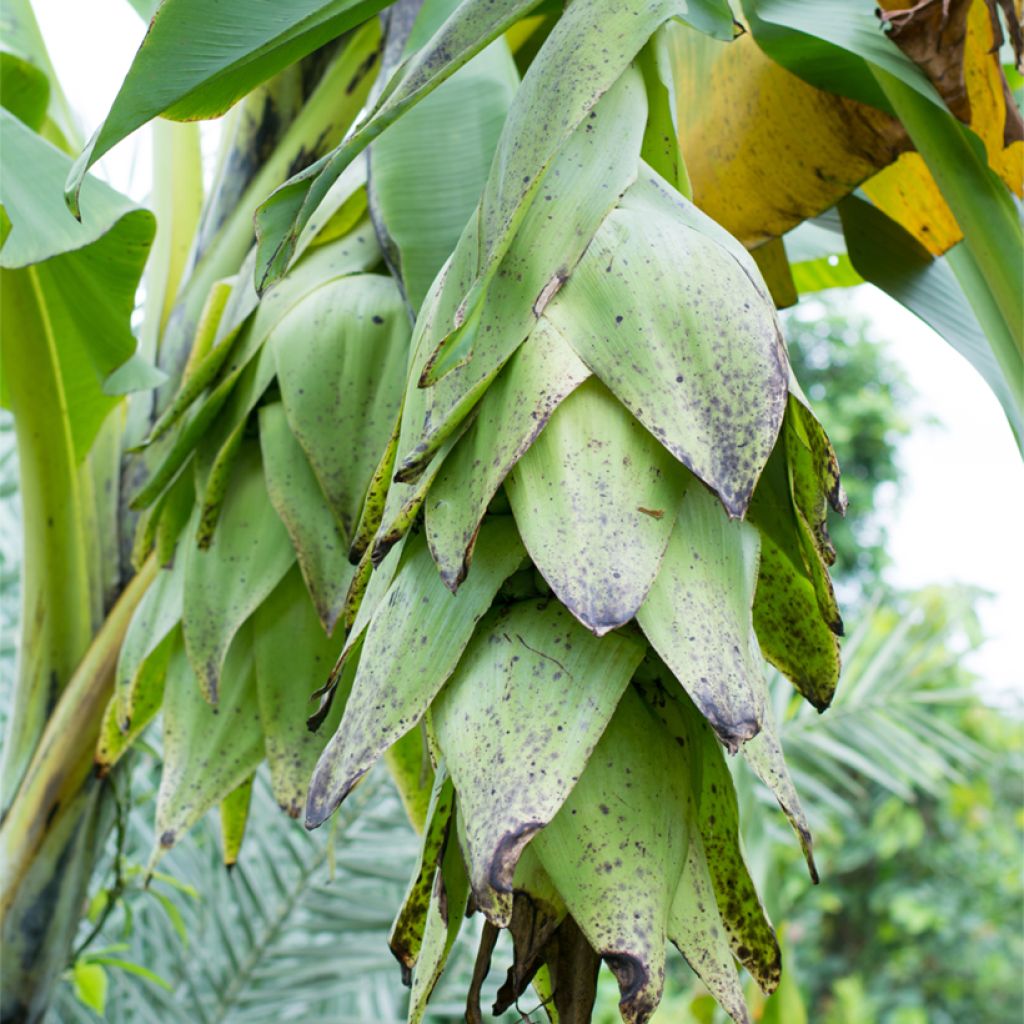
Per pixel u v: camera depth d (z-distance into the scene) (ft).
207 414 4.71
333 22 3.83
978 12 4.34
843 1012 27.86
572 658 3.25
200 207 7.25
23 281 5.83
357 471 4.50
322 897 8.25
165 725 4.84
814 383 35.37
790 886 27.09
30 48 6.19
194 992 7.97
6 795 6.06
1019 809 31.17
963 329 5.11
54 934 5.90
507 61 4.52
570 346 3.30
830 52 4.54
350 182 4.86
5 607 10.28
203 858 8.32
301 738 4.62
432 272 4.23
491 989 8.03
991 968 29.60
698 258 3.36
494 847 3.04
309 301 4.67
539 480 3.26
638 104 3.57
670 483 3.27
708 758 3.44
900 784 9.65
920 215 5.16
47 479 6.11
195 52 3.59
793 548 3.58
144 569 6.20
